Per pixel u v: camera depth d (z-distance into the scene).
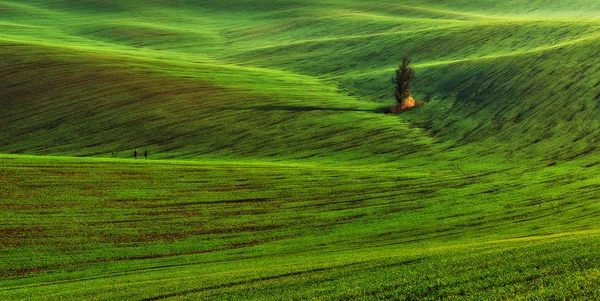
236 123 96.38
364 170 71.19
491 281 26.81
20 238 46.12
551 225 46.84
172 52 171.62
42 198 54.53
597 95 88.56
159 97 109.25
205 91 113.88
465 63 121.94
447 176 67.94
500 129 86.31
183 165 68.94
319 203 57.56
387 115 100.88
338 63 149.62
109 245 45.72
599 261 27.84
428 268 30.83
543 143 78.31
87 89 112.81
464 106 99.50
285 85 123.94
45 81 116.75
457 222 50.31
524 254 31.30
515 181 64.06
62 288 35.47
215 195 59.06
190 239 47.53
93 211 52.69
